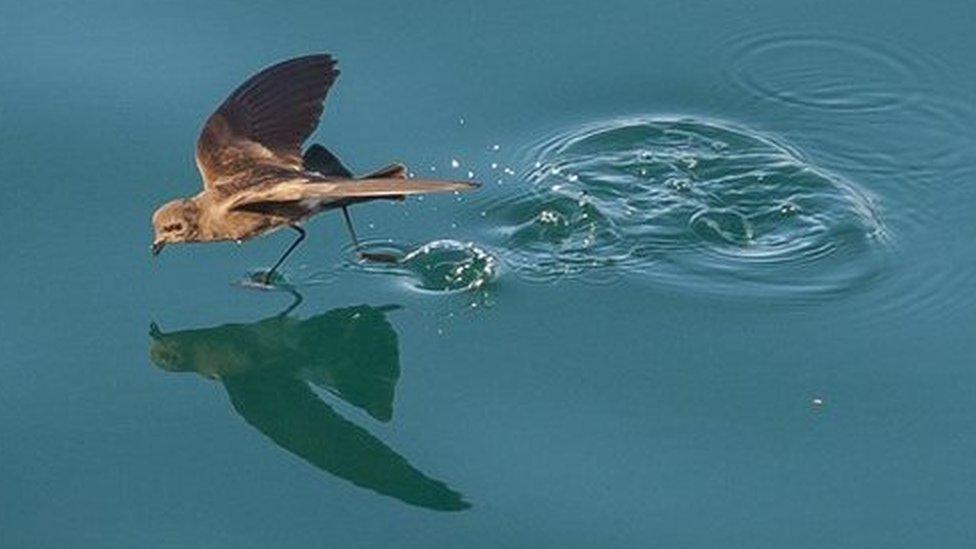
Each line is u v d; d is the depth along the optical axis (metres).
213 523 13.88
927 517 13.72
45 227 16.06
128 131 16.66
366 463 14.29
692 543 13.56
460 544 13.62
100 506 14.05
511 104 17.11
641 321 15.45
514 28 17.72
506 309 15.60
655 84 17.38
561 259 16.06
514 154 16.78
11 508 14.03
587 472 14.12
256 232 14.18
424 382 14.98
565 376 14.96
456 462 14.27
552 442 14.39
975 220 16.27
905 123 17.16
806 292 15.69
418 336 15.39
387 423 14.62
